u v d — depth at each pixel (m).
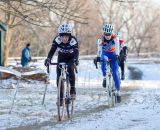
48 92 22.03
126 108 15.15
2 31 30.62
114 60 16.30
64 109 13.84
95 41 78.25
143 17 90.19
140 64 53.75
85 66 42.78
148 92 21.16
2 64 30.62
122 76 21.52
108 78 16.12
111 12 77.44
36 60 46.00
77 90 23.25
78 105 16.78
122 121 12.31
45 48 63.50
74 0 23.66
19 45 59.66
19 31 56.53
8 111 15.42
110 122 12.23
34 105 17.02
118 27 81.88
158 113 13.48
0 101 18.20
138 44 89.38
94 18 72.75
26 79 24.94
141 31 89.88
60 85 13.16
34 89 23.41
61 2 18.33
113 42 16.09
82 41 77.69
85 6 27.38
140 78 35.91
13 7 17.98
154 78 36.31
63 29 13.23
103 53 16.23
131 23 89.06
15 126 12.66
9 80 24.72
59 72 13.23
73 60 13.26
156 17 91.25
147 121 12.09
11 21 36.19
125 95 19.84
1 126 12.72
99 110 15.24
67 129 11.41
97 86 25.95
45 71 27.03
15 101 18.20
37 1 17.72
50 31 52.94
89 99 18.92
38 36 59.78
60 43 13.38
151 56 71.88
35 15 21.72
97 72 37.25
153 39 92.56
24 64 33.44
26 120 13.59
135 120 12.44
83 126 11.74
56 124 12.59
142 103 16.52
